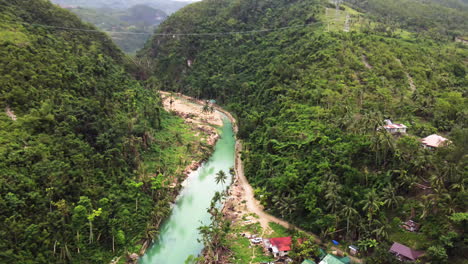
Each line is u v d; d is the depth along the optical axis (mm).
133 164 109500
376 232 74125
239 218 93000
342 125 106375
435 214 73250
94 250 75188
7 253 60594
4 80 95375
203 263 75188
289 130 117062
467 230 65812
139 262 78000
